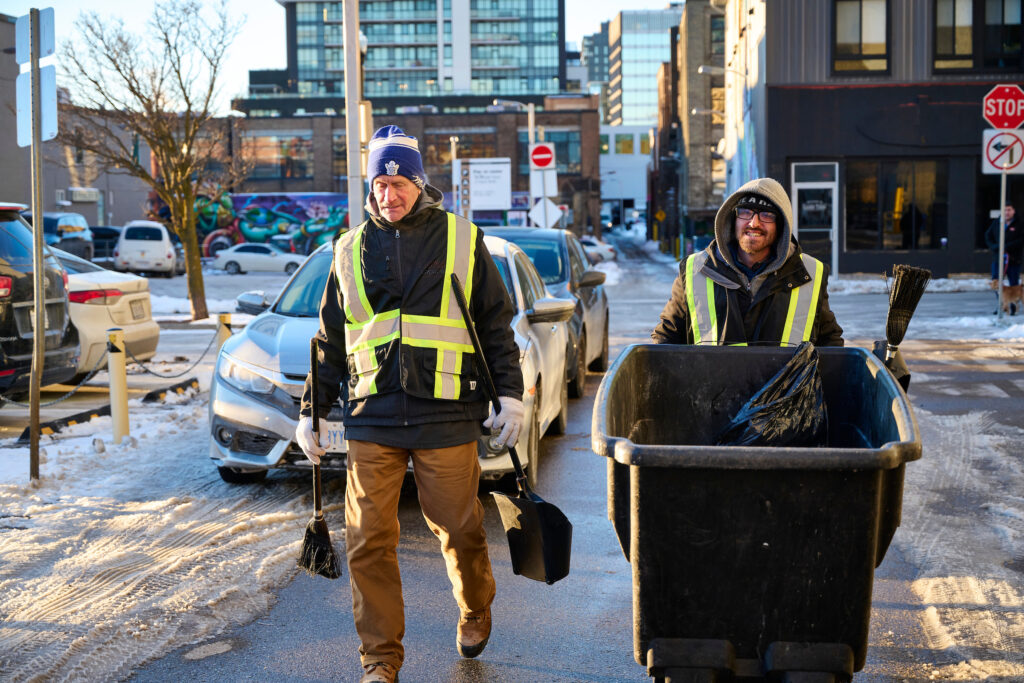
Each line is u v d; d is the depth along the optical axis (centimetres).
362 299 360
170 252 4103
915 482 693
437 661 412
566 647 428
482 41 11706
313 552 384
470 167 2817
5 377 877
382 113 7319
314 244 5366
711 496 270
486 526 607
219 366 669
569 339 987
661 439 382
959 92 2872
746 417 349
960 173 2892
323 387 380
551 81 11794
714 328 409
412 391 355
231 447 646
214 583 498
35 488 674
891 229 2919
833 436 384
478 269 369
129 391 1102
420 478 368
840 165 2911
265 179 7300
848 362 381
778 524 269
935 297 2322
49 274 938
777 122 2909
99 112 2219
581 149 7375
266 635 439
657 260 5331
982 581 495
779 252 402
